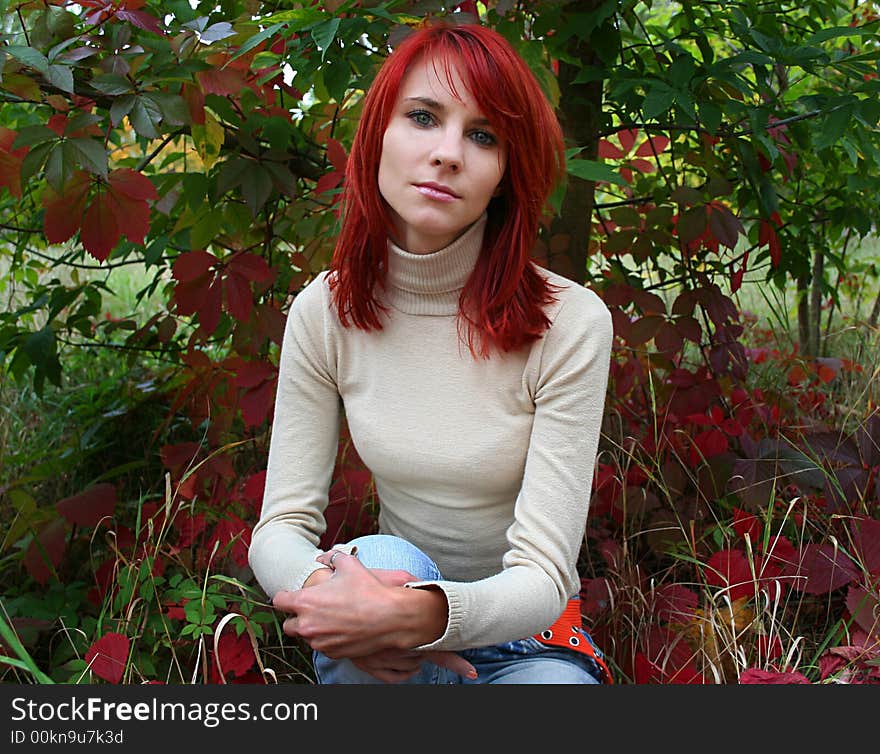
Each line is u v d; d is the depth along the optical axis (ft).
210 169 5.57
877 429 5.70
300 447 4.25
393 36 4.35
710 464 5.85
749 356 8.78
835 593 5.58
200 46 4.73
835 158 6.72
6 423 7.21
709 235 6.31
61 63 4.09
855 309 10.57
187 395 6.08
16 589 5.43
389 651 3.52
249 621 4.45
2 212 7.38
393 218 3.92
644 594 5.15
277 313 5.66
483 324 3.80
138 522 4.87
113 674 4.20
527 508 3.77
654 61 6.56
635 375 6.57
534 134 3.65
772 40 5.18
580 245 6.71
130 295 11.71
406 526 4.25
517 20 5.58
